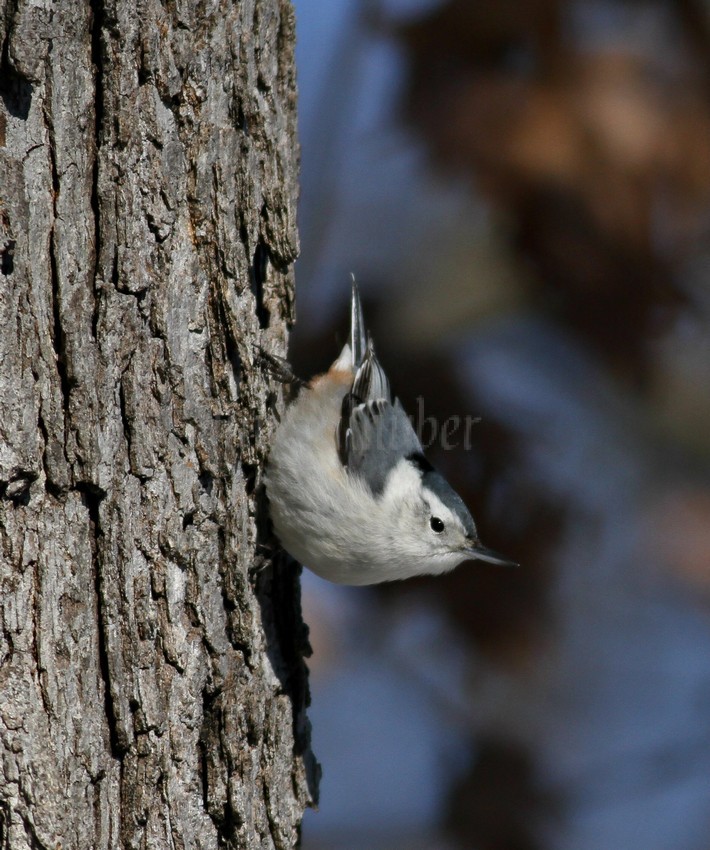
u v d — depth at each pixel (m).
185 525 6.47
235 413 6.81
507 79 11.03
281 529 7.71
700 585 15.37
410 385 11.99
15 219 5.64
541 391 14.06
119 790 6.20
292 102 7.48
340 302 13.22
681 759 14.49
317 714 15.16
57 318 5.84
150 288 6.19
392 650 13.73
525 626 11.52
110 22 5.85
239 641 6.89
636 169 10.92
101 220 5.97
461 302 12.69
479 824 13.10
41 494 5.86
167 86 6.16
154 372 6.26
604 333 11.87
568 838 13.38
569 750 14.20
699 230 11.46
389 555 8.37
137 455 6.17
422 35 11.15
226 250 6.60
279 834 7.32
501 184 10.94
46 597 5.87
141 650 6.23
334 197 14.07
